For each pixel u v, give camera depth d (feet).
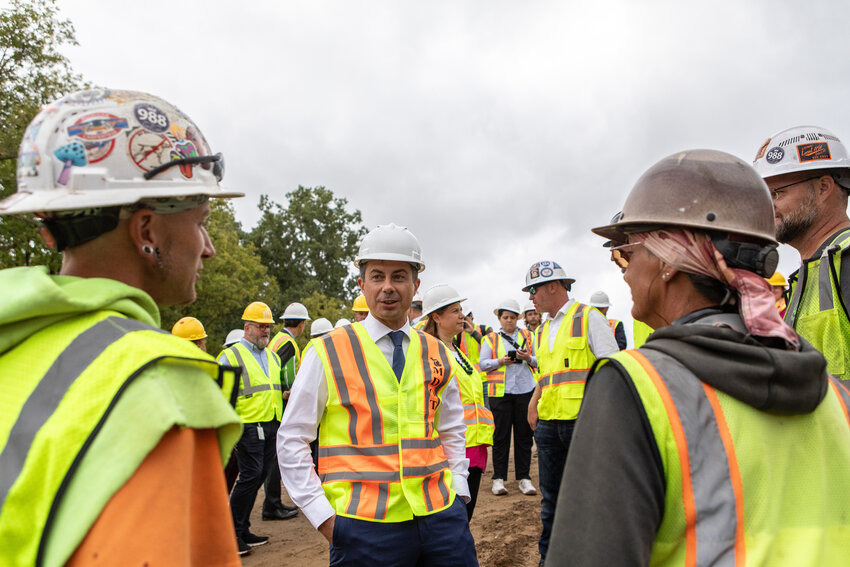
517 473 25.96
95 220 3.79
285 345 26.48
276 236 171.63
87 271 3.91
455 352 17.06
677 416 3.78
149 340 3.44
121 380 3.18
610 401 3.93
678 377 3.93
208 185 4.24
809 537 3.78
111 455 2.97
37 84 59.21
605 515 3.64
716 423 3.80
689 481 3.72
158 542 2.88
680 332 4.11
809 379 3.90
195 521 3.35
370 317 10.17
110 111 3.88
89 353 3.32
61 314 3.51
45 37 59.11
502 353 26.58
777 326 4.07
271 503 23.68
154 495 2.95
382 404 9.25
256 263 111.55
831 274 7.61
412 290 10.23
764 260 4.21
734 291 4.30
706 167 4.42
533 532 19.06
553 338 17.60
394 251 9.87
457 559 8.84
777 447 3.88
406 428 9.21
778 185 8.41
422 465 9.07
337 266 177.27
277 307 160.76
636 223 4.52
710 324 4.21
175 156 4.01
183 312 90.84
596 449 3.83
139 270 4.05
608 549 3.56
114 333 3.43
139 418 3.05
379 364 9.58
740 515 3.67
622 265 5.96
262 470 19.90
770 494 3.77
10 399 3.31
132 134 3.87
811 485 3.92
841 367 7.45
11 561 2.98
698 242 4.29
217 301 93.50
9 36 56.44
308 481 9.04
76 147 3.75
